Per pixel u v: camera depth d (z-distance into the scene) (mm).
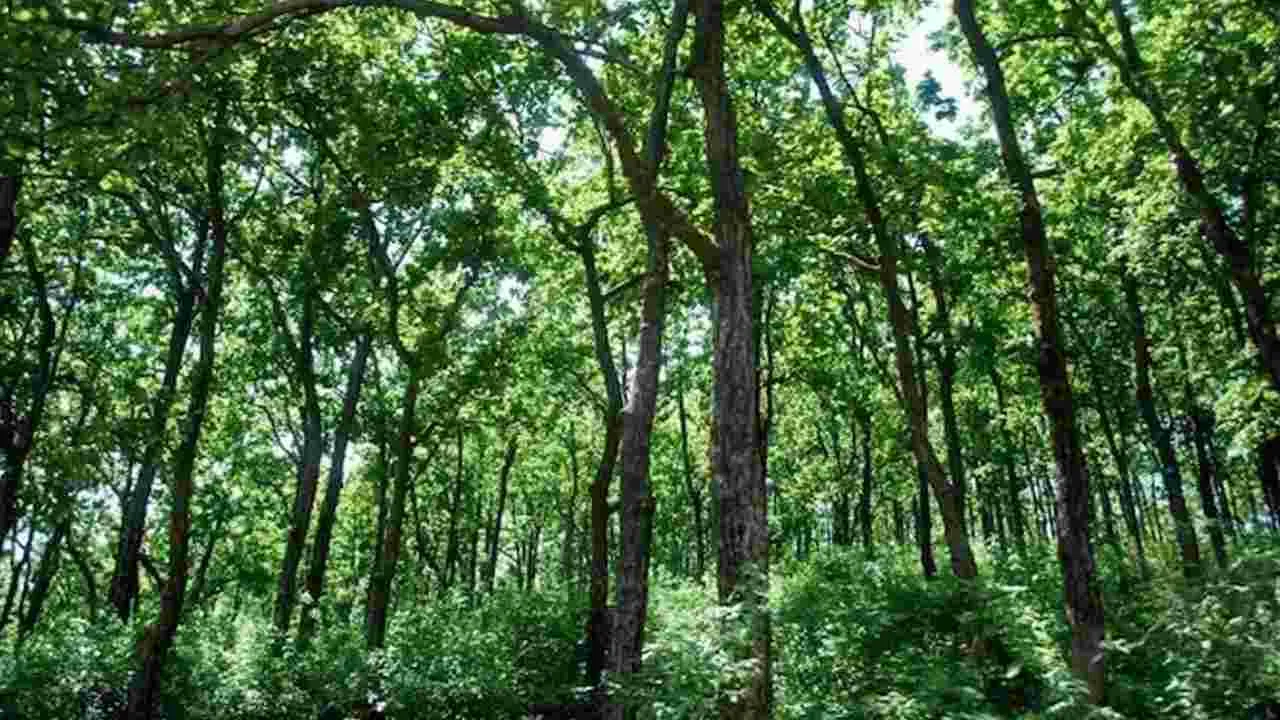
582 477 56094
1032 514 55094
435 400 28938
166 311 30422
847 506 48688
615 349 32969
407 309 27969
